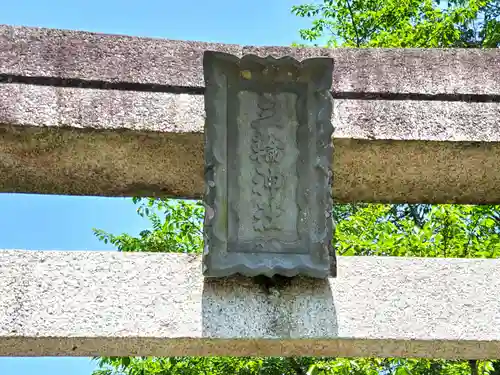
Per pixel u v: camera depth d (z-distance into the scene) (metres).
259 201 2.51
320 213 2.51
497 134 2.68
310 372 5.02
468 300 2.52
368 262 2.57
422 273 2.56
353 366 5.48
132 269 2.47
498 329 2.47
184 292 2.44
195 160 2.66
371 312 2.46
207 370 6.91
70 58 2.65
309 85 2.60
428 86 2.76
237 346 2.43
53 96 2.57
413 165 2.73
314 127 2.57
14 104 2.53
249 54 2.55
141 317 2.38
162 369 6.81
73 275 2.44
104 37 2.72
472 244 6.12
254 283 2.47
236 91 2.58
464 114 2.72
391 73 2.77
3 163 2.63
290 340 2.40
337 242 5.98
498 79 2.80
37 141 2.56
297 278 2.50
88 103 2.58
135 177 2.72
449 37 8.48
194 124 2.59
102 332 2.34
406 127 2.67
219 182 2.50
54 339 2.34
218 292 2.44
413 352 2.50
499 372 7.23
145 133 2.56
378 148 2.67
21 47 2.64
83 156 2.62
